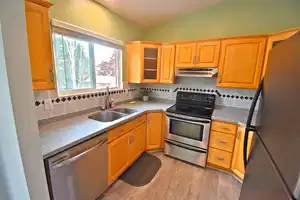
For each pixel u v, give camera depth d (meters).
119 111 2.49
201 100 2.71
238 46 2.15
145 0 2.17
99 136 1.52
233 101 2.62
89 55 2.14
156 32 3.05
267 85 0.96
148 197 1.73
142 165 2.33
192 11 2.63
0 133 0.62
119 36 2.55
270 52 0.98
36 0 1.15
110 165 1.73
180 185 1.93
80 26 1.84
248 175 1.08
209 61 2.38
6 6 0.50
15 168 0.63
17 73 0.56
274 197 0.66
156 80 2.86
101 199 1.69
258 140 0.99
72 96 1.88
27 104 0.60
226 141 2.09
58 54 1.70
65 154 1.19
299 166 0.51
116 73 2.71
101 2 2.06
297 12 2.01
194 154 2.31
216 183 1.98
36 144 0.65
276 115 0.76
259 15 2.23
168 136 2.51
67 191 1.25
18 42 0.55
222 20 2.47
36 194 0.67
